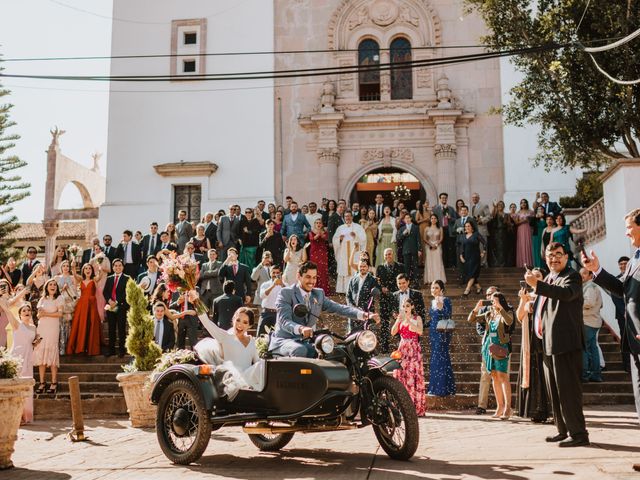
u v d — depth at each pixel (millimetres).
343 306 6684
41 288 13992
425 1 22328
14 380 6289
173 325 11680
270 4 22812
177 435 6371
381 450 6711
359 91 22453
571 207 19125
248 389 6266
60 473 5922
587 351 10969
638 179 12742
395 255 15625
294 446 7156
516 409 9539
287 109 22281
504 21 15609
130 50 23031
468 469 5492
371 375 6250
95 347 13102
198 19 22938
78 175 26297
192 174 22078
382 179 24141
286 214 16438
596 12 14047
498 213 17406
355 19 22578
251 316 6711
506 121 16203
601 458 5703
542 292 6160
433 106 21719
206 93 22594
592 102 14461
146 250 16562
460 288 15406
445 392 10195
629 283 5648
